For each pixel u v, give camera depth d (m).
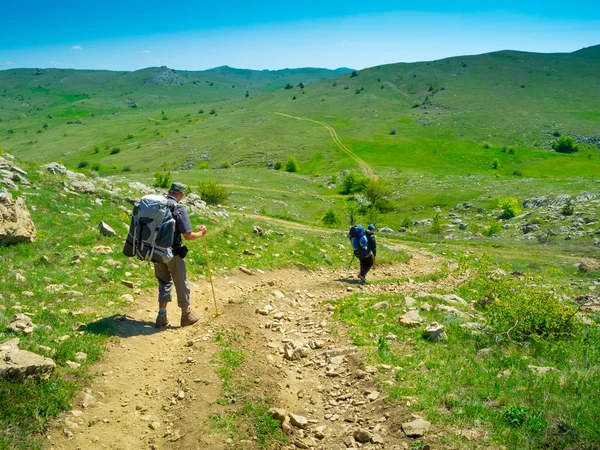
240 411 5.58
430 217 68.88
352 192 93.62
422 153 146.75
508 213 58.84
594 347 8.75
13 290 8.31
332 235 27.11
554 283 12.05
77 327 7.31
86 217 14.49
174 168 156.75
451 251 32.31
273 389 6.42
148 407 5.70
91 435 5.00
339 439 5.38
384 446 5.05
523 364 7.48
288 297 12.20
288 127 190.62
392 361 7.27
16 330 6.46
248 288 12.84
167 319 8.73
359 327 9.30
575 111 197.88
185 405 5.71
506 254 32.06
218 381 6.24
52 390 5.36
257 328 9.05
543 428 5.14
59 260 10.52
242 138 180.62
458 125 181.62
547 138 164.88
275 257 17.23
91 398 5.57
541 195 64.25
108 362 6.55
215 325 8.52
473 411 5.53
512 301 10.09
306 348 8.22
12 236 10.70
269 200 77.81
